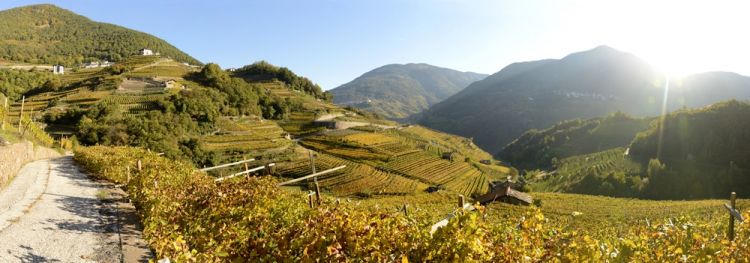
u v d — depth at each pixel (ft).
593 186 293.43
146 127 232.53
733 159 288.30
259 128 345.10
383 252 15.06
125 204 42.37
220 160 239.09
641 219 94.27
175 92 340.39
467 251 13.52
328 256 15.75
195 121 296.10
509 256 15.05
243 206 29.19
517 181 316.40
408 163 312.71
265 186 36.04
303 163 260.01
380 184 234.38
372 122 475.72
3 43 622.95
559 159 469.57
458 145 481.87
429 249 14.33
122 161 62.03
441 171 308.60
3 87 326.03
